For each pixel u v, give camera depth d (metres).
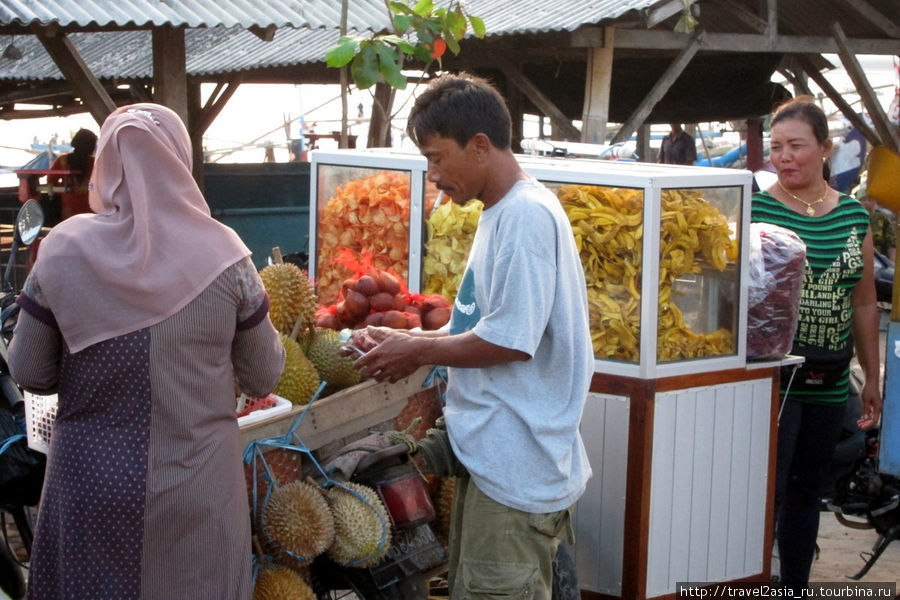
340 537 2.95
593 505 3.60
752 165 11.02
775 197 4.00
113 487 2.37
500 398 2.68
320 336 3.32
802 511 4.05
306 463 3.13
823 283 3.86
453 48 5.93
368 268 3.77
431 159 2.64
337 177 4.25
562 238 2.62
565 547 3.40
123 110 2.46
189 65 10.80
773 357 3.73
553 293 2.59
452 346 2.63
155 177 2.40
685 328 3.53
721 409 3.64
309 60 9.95
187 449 2.41
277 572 2.87
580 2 8.65
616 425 3.52
